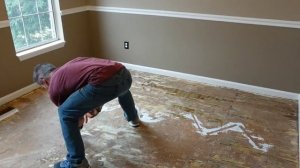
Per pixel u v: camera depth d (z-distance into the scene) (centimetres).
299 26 271
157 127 253
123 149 223
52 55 347
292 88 299
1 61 285
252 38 299
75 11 367
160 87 331
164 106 288
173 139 236
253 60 308
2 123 258
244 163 207
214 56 327
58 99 190
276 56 294
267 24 285
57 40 358
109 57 403
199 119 265
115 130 247
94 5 379
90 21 392
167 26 341
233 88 329
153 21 347
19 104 293
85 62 191
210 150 222
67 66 187
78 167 193
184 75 354
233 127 252
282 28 280
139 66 382
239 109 282
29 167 204
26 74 316
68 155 193
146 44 364
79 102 179
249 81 319
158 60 365
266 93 314
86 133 243
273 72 302
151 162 209
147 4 342
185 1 318
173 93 316
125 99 234
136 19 358
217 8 304
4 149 223
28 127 252
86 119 216
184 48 341
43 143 230
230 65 322
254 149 223
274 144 229
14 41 304
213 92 319
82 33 389
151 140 234
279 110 280
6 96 296
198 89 327
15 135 241
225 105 290
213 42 321
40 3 328
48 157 215
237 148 224
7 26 283
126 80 196
